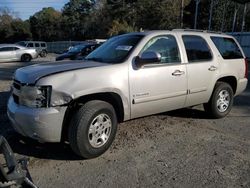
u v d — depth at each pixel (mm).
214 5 48062
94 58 5430
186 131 5820
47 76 4281
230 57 6762
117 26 53625
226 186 3859
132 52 5039
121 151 4867
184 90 5711
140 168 4312
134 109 5043
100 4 66562
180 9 45719
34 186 3295
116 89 4711
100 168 4312
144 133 5652
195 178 4043
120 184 3889
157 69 5238
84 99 4602
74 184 3895
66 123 4445
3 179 3027
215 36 6531
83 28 72750
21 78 4504
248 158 4664
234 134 5734
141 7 52281
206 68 6078
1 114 6840
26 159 3625
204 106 6629
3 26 81812
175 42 5676
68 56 17312
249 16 45344
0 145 3328
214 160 4574
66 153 4770
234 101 8633
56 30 79875
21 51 24453
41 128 4184
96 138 4523
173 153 4816
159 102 5359
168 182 3939
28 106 4297
